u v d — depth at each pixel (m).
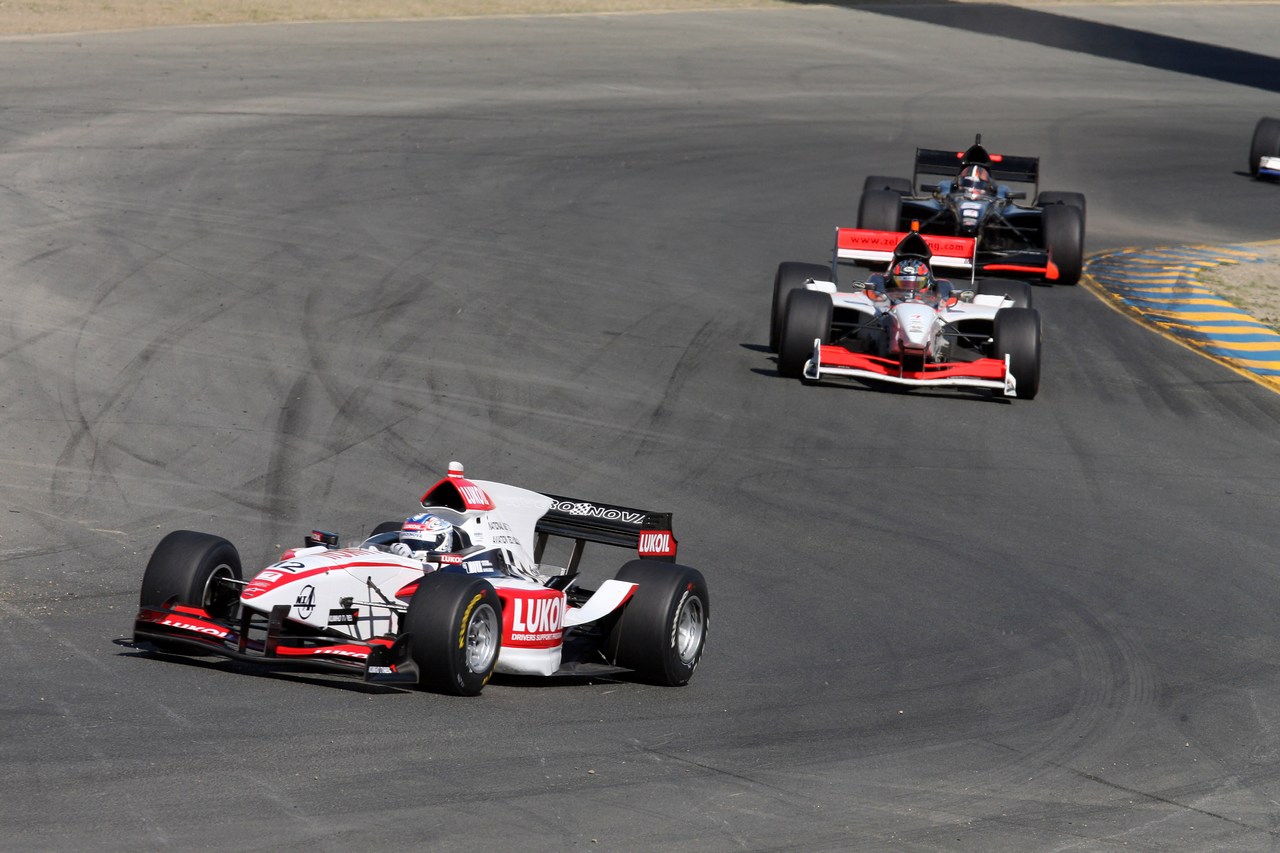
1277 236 107.94
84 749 24.45
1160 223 109.50
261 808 22.33
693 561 43.12
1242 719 33.28
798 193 106.56
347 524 44.44
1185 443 59.56
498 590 30.45
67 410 52.53
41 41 136.00
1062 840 25.06
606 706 30.58
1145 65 181.25
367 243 81.31
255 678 29.70
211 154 99.88
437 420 54.81
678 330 70.75
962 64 171.88
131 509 44.28
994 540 47.03
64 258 72.06
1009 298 67.00
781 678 34.34
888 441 56.94
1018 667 36.25
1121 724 32.41
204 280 71.06
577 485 49.06
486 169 103.94
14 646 31.50
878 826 24.80
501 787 24.39
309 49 145.50
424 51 150.12
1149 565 45.53
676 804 24.69
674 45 166.50
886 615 39.84
